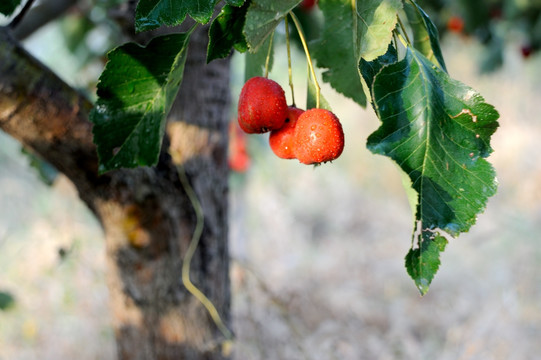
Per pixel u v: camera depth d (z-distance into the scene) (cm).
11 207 240
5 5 58
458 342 155
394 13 54
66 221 190
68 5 105
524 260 206
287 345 133
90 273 174
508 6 144
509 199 289
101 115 59
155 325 82
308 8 87
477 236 232
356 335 160
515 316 163
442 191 55
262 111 58
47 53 184
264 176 283
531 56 161
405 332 171
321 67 63
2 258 194
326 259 237
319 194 326
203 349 82
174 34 57
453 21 140
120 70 58
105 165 60
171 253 80
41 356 159
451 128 55
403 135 54
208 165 82
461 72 370
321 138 57
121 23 76
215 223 84
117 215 78
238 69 184
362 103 64
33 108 69
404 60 55
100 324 167
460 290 200
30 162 98
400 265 231
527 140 335
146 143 60
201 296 81
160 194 78
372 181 360
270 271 218
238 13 55
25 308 169
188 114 81
